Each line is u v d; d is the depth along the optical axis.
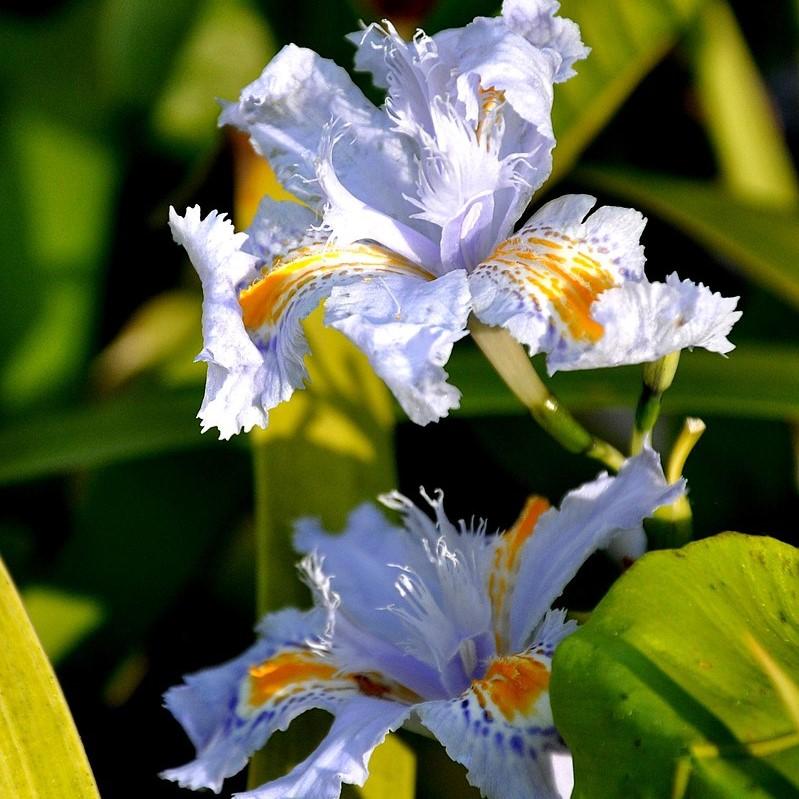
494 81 0.42
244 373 0.42
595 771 0.40
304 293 0.42
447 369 0.47
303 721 0.44
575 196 0.42
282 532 0.46
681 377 0.47
